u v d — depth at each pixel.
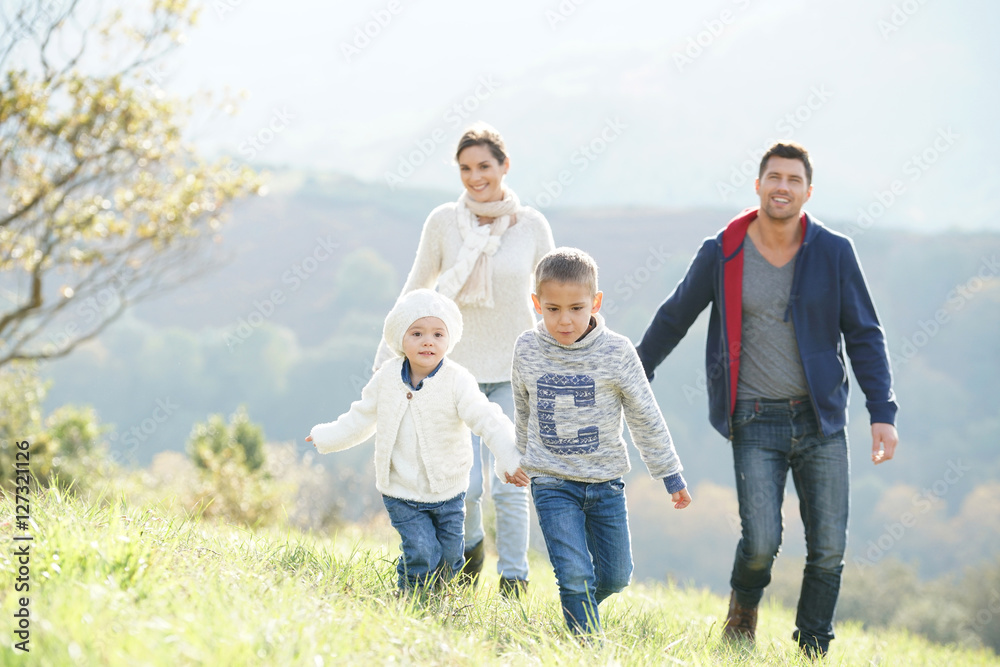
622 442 9.27
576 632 8.41
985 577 85.44
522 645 8.02
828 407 10.90
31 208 28.69
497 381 11.67
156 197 30.86
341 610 7.61
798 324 10.92
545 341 9.08
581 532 8.95
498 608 9.17
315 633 6.52
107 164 29.44
